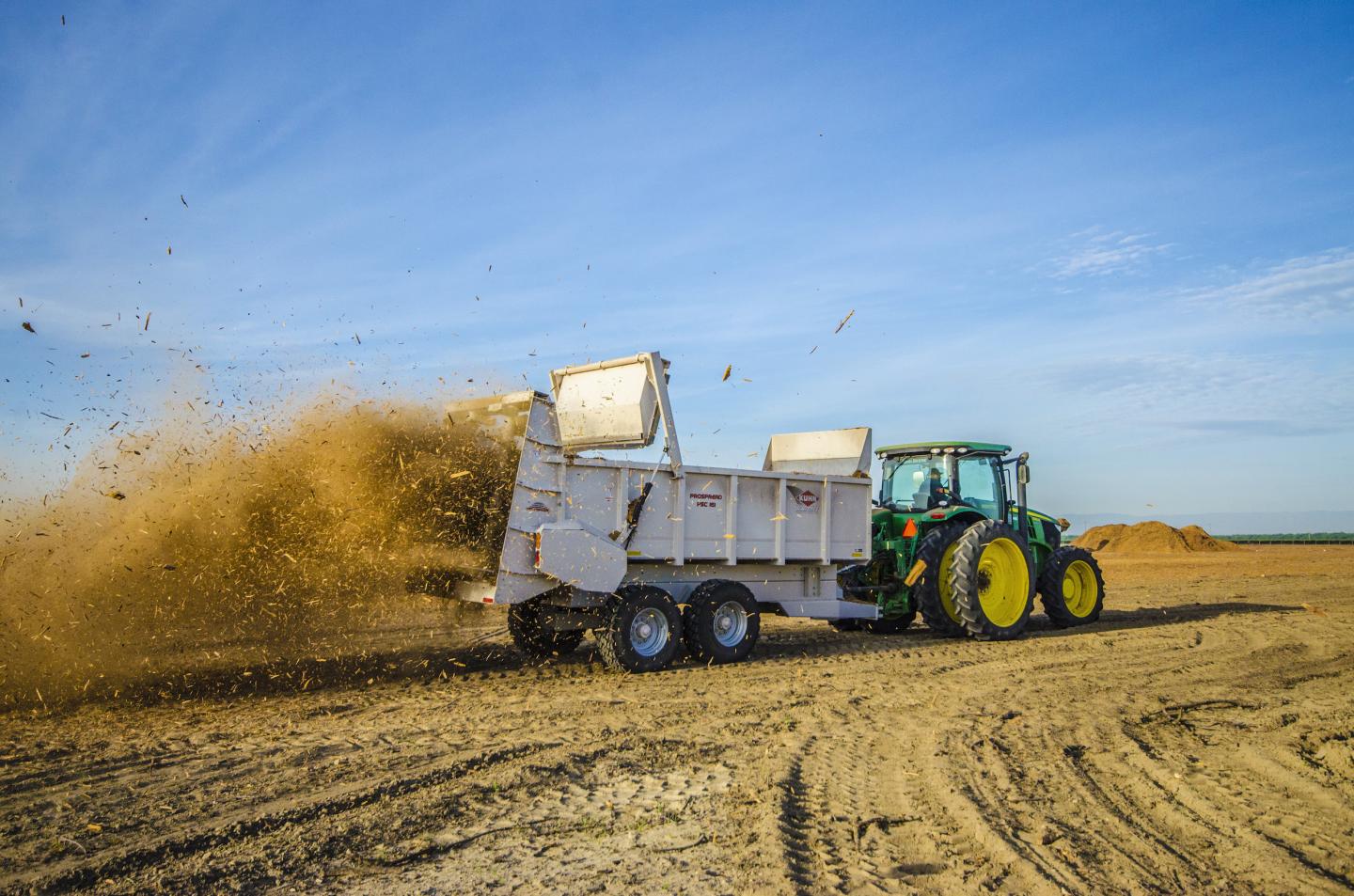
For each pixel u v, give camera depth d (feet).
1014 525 40.57
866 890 11.70
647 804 14.97
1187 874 12.32
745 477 30.22
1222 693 24.50
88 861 12.05
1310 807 15.44
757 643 34.42
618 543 26.91
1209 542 130.00
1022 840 13.47
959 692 24.16
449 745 18.15
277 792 15.03
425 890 11.59
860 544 33.94
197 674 25.23
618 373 27.25
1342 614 43.70
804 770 16.85
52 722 20.02
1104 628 38.99
